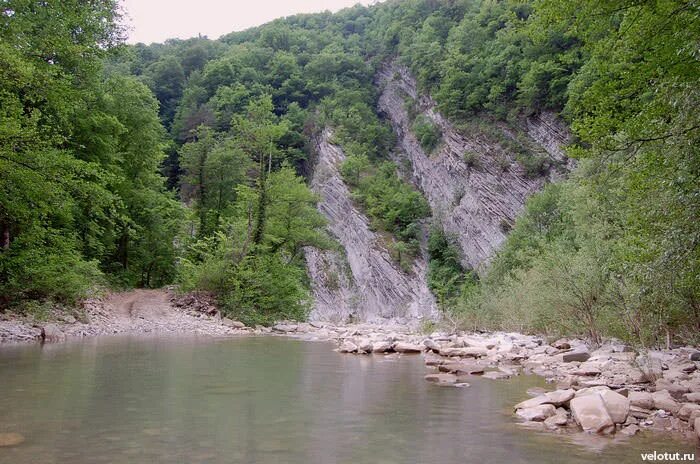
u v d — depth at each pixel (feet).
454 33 275.59
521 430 15.89
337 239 228.63
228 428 15.17
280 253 103.04
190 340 49.42
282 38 382.22
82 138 78.59
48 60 60.95
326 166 259.60
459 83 241.96
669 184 22.30
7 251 53.16
